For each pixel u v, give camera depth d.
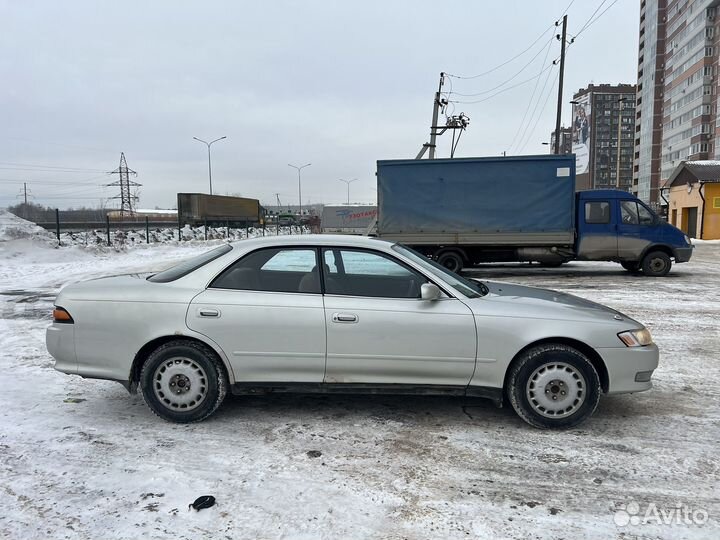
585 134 100.12
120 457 3.54
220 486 3.17
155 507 2.94
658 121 96.44
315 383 4.10
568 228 13.95
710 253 24.25
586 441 3.82
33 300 10.23
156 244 26.02
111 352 4.07
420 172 14.38
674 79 87.00
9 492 3.09
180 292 4.11
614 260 14.51
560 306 4.13
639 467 3.43
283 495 3.07
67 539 2.65
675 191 39.22
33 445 3.72
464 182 14.20
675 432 3.98
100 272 15.38
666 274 14.49
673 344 6.75
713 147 75.00
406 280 4.18
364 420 4.21
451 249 14.58
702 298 10.60
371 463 3.48
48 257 18.41
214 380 4.08
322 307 4.02
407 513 2.89
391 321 3.96
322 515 2.87
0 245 17.89
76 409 4.43
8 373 5.40
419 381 4.05
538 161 13.88
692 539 2.68
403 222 14.55
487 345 3.95
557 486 3.20
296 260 4.20
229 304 4.04
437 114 34.09
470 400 4.67
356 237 4.38
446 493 3.11
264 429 4.03
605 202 14.10
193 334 4.02
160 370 4.09
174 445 3.74
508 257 14.56
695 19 77.94
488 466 3.44
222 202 54.09
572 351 3.94
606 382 4.00
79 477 3.27
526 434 3.94
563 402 3.97
